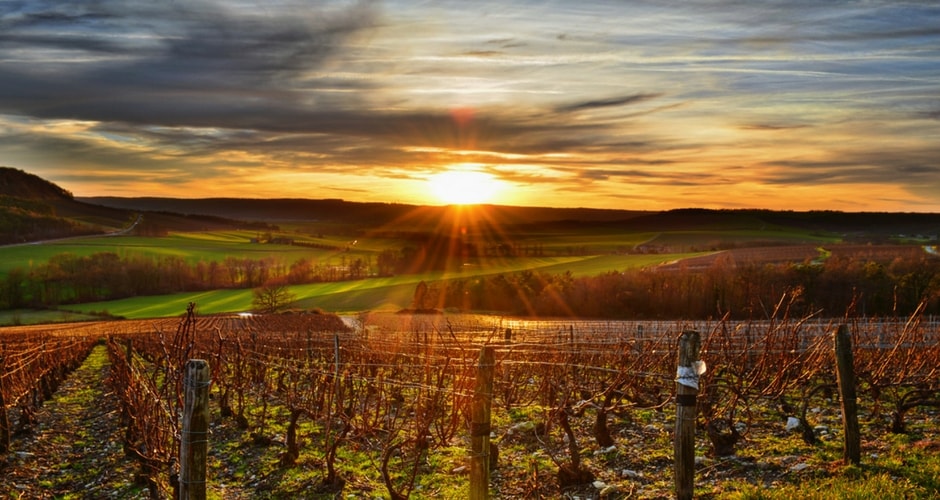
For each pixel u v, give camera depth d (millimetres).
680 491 7520
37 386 20594
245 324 51062
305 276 116625
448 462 12039
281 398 18750
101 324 71750
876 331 20875
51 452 14930
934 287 50531
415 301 85688
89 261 110688
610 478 10305
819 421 12703
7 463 13617
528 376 18047
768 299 57000
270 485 11727
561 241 162875
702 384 11586
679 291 65938
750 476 9445
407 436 12578
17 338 39906
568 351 18188
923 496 7543
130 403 12633
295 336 34250
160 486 10906
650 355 15594
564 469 10352
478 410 7559
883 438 10992
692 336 7535
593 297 70062
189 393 6309
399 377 20391
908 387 15398
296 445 12891
